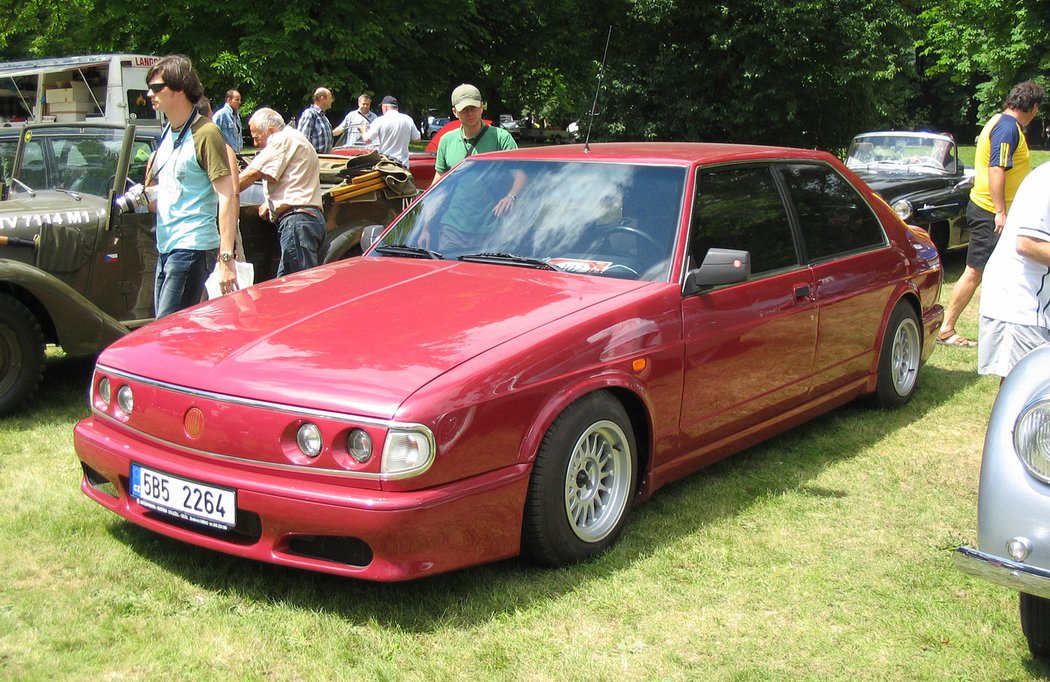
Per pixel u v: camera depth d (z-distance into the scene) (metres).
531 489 3.64
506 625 3.42
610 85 23.38
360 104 16.81
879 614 3.55
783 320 4.79
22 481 4.72
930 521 4.40
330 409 3.29
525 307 3.94
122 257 6.47
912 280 5.98
